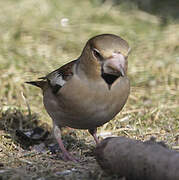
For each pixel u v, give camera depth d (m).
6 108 12.59
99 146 8.08
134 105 13.34
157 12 21.42
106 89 8.62
